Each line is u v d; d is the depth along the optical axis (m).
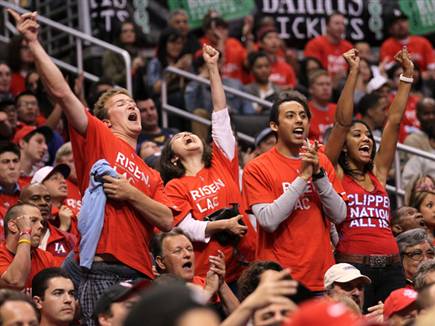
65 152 16.55
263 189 12.87
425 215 16.14
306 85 23.81
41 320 12.30
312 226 12.80
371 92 21.09
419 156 18.47
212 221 13.34
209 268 13.24
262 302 7.68
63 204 16.05
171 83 20.91
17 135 18.27
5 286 12.74
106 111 12.34
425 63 25.56
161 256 12.76
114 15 23.16
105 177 11.60
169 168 13.84
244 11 24.64
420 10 26.23
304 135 13.01
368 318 11.77
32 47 11.51
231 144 14.01
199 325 6.01
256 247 13.12
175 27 22.84
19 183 16.98
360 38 25.47
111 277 11.67
